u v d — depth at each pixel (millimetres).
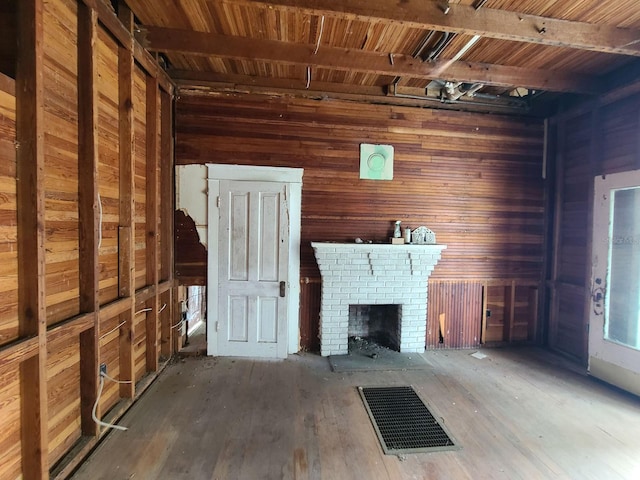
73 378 1979
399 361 3490
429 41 2736
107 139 2297
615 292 3080
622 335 3016
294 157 3598
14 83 1492
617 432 2312
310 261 3678
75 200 1956
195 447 2090
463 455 2055
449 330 3918
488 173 3902
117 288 2467
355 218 3691
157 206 3006
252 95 3531
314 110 3607
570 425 2393
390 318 3982
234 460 1980
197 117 3486
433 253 3625
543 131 3971
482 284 3955
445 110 3799
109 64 2309
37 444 1580
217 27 2643
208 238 3520
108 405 2369
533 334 4082
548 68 3154
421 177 3781
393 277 3658
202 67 3350
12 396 1519
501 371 3301
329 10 2088
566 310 3791
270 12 2422
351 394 2801
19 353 1438
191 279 3570
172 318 3533
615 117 3270
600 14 2305
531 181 3988
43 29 1586
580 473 1912
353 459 2004
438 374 3209
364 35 2672
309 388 2891
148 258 2980
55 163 1773
